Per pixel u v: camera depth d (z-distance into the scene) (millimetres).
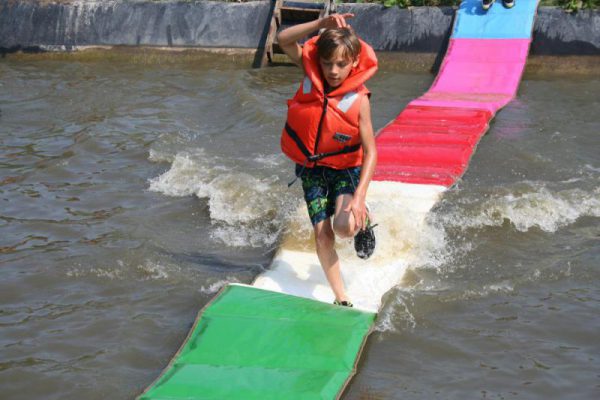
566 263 6504
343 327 5188
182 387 4562
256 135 10219
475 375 4988
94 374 5027
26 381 4953
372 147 5176
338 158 5352
